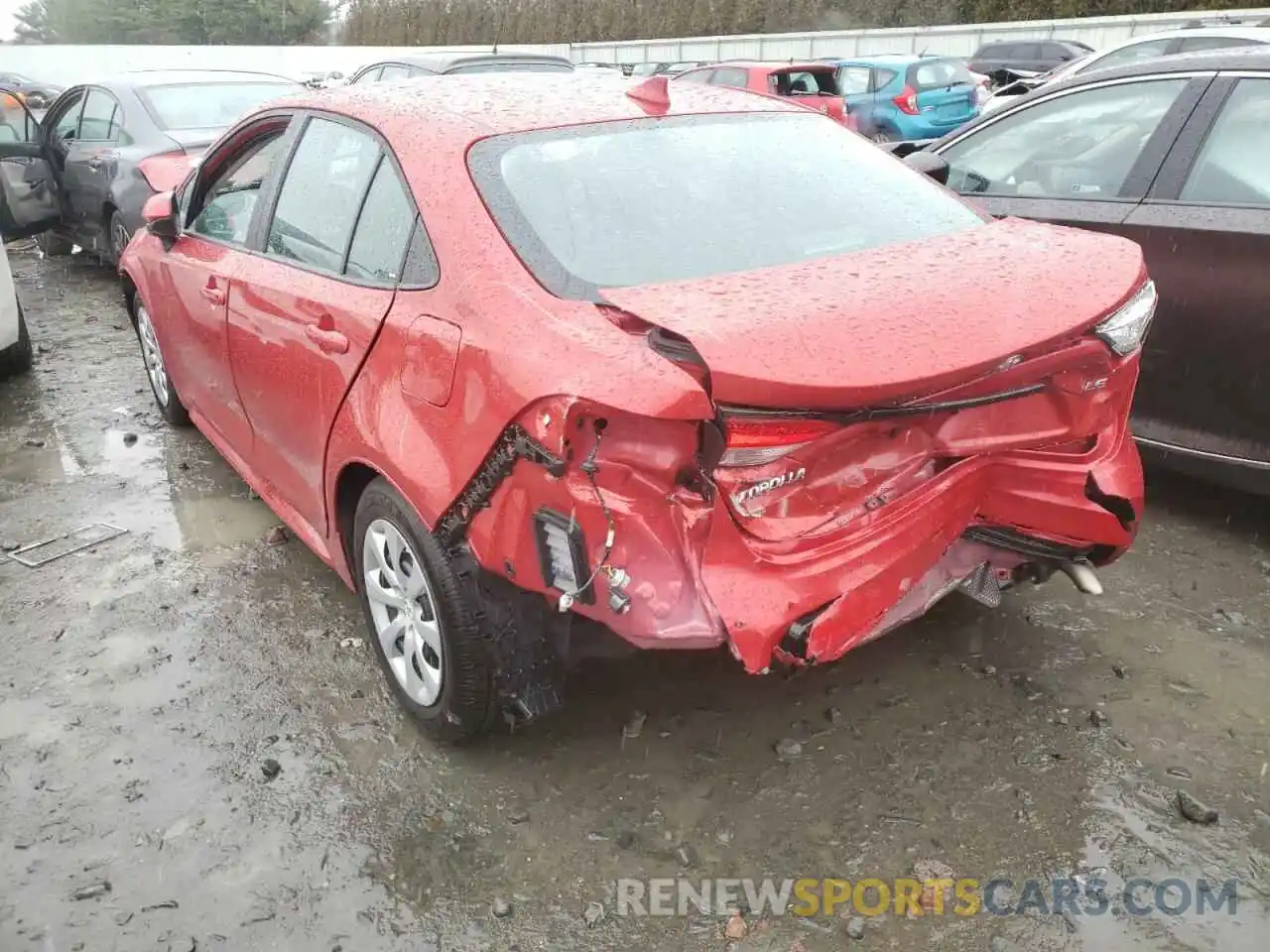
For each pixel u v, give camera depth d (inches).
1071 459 103.5
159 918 94.4
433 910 94.4
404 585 111.9
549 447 84.2
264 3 2182.6
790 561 86.0
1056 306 90.3
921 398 84.0
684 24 1557.6
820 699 120.1
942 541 95.4
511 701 105.1
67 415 226.5
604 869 98.2
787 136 126.6
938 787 106.6
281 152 139.8
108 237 324.2
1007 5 1138.0
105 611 145.3
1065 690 120.6
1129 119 164.4
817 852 99.4
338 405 115.6
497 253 99.3
